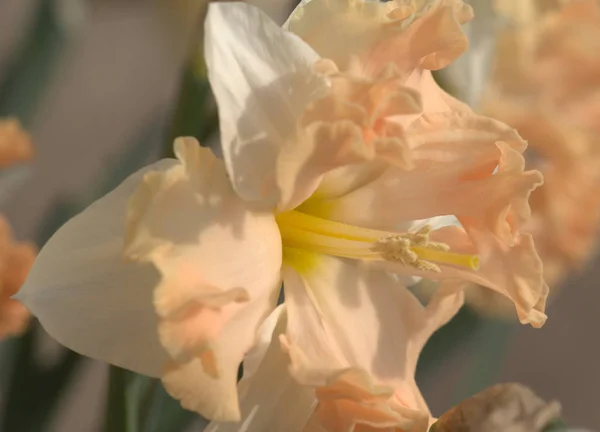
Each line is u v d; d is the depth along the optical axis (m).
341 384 0.39
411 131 0.40
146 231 0.37
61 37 0.52
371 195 0.41
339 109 0.38
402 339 0.41
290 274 0.40
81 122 0.95
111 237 0.38
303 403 0.39
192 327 0.37
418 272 0.41
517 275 0.40
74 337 0.38
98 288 0.38
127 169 0.52
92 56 0.99
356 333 0.40
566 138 0.49
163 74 1.02
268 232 0.39
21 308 0.44
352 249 0.40
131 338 0.38
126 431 0.42
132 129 0.97
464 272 0.41
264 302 0.39
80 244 0.38
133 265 0.38
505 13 0.48
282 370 0.39
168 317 0.37
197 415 0.46
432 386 0.87
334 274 0.41
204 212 0.38
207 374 0.38
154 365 0.38
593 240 0.55
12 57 0.53
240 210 0.39
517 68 0.49
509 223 0.40
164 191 0.37
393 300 0.41
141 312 0.38
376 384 0.39
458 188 0.40
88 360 0.52
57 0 0.51
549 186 0.51
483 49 0.48
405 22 0.39
